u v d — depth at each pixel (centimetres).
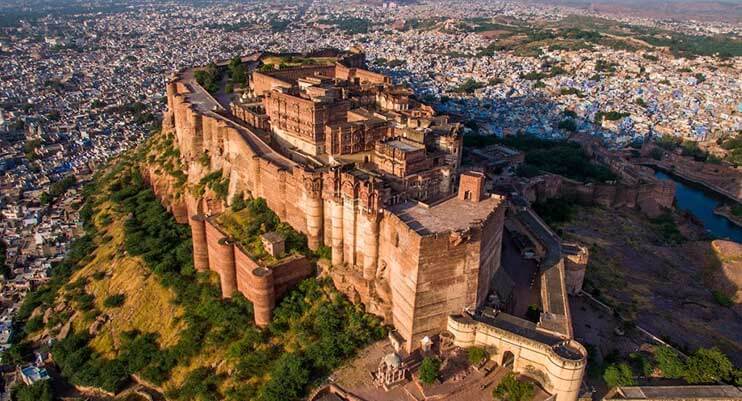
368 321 8869
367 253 9025
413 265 7906
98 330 10769
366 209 8794
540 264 10369
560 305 8762
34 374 10212
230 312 9706
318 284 9575
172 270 11400
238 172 12100
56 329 11306
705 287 12550
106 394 9669
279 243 9606
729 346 9956
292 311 9219
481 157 17100
